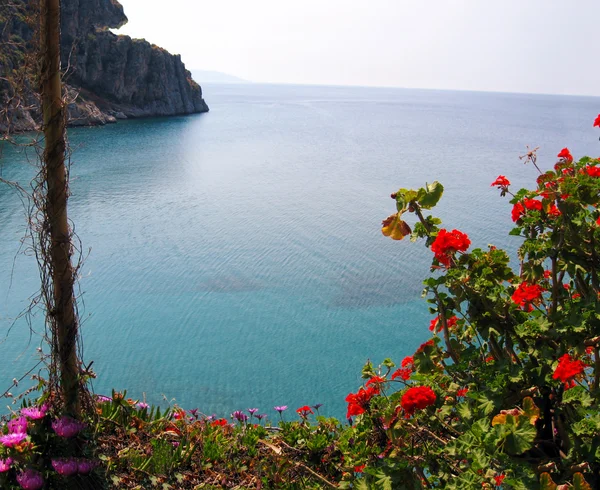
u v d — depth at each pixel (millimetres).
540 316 3393
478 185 47312
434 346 3703
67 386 3811
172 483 3850
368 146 75938
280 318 19453
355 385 14977
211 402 13906
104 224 31906
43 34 3537
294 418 13031
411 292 22312
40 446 3615
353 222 34219
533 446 3209
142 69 91750
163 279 23234
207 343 17375
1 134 3570
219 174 50688
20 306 18938
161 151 61469
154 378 15125
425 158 64750
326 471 3994
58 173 3656
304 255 27188
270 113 137750
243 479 3990
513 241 28859
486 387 3209
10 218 28875
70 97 3705
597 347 3293
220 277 23750
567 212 3500
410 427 3381
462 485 2811
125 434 4195
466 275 3451
